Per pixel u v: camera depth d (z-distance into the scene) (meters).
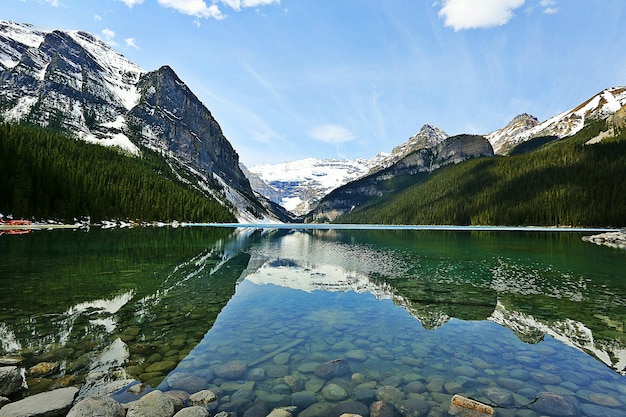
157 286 17.77
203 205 141.62
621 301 16.23
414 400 7.06
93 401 6.12
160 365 8.56
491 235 74.31
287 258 32.53
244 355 9.38
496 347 10.31
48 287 16.53
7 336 10.17
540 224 122.00
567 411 6.70
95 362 8.57
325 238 66.75
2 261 24.09
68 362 8.51
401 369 8.66
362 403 6.94
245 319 12.82
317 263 29.25
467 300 16.33
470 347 10.31
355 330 11.79
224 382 7.77
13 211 63.84
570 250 40.69
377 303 15.66
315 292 17.84
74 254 28.70
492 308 14.92
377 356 9.52
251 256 33.53
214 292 17.09
